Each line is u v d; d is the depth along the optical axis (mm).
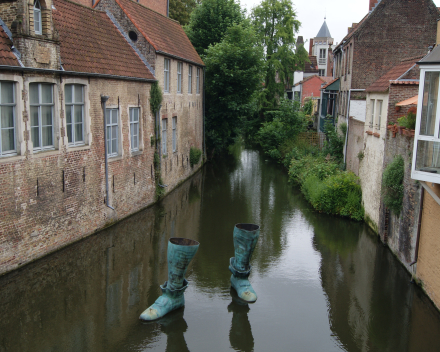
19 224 9258
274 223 14477
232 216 15062
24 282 8844
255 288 9375
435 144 7391
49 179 10156
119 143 13703
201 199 17656
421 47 21594
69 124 11086
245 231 8828
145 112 15523
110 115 13141
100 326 7430
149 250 11250
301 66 42812
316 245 12336
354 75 21844
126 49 15516
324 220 14969
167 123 18328
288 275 10172
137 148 15195
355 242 12648
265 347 7027
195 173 24047
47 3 9836
